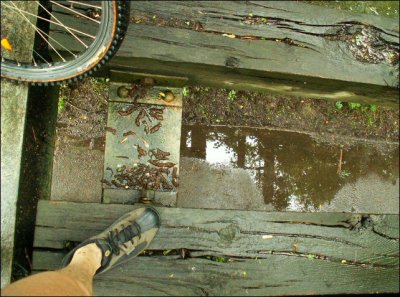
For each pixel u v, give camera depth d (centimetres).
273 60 107
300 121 136
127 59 104
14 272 112
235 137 131
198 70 110
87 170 123
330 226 114
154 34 103
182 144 128
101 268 100
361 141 139
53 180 121
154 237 106
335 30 110
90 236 105
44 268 102
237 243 110
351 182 138
